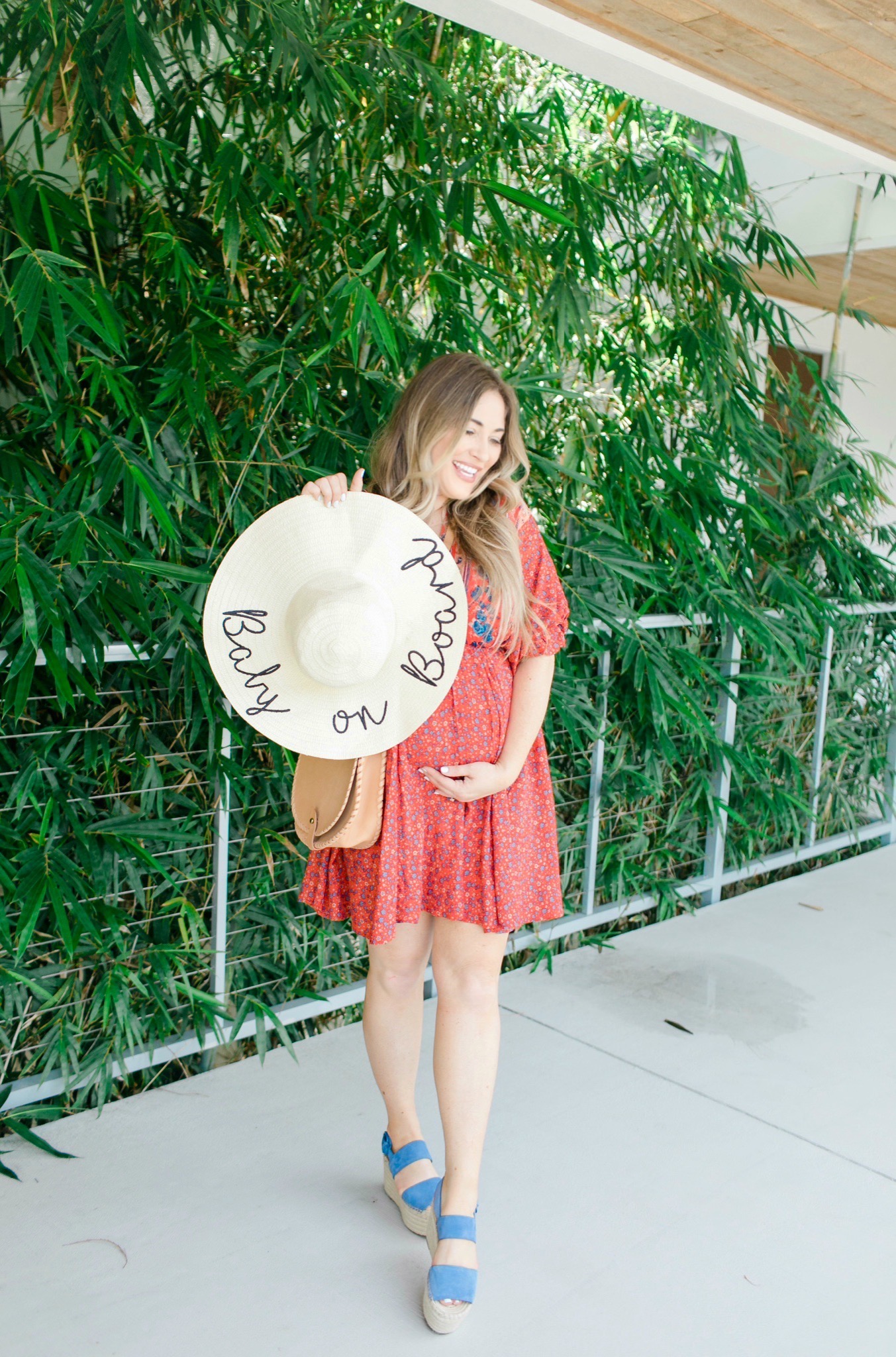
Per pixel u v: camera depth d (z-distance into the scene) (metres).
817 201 4.52
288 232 2.75
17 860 2.20
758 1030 2.90
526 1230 2.02
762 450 3.81
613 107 3.45
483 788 1.76
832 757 4.38
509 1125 2.39
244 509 2.46
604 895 3.69
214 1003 2.52
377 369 2.86
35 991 2.29
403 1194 1.98
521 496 1.86
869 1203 2.15
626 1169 2.24
